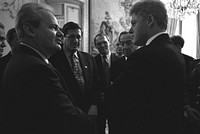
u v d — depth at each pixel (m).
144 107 1.66
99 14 7.40
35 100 1.38
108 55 4.08
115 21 7.83
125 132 1.73
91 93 3.13
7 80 1.47
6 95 1.45
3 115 1.47
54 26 1.68
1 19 5.42
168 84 1.64
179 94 1.70
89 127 1.68
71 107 1.50
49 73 1.45
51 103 1.40
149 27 1.79
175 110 1.69
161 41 1.76
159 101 1.64
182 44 3.61
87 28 7.11
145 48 1.72
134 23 1.84
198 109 2.24
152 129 1.64
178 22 9.26
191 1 5.85
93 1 7.23
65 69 2.94
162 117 1.64
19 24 1.62
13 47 2.74
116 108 1.76
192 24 9.41
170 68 1.65
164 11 1.80
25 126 1.38
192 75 2.35
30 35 1.60
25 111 1.38
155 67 1.64
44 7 1.68
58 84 1.47
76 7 6.75
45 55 1.71
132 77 1.68
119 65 3.42
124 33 3.53
